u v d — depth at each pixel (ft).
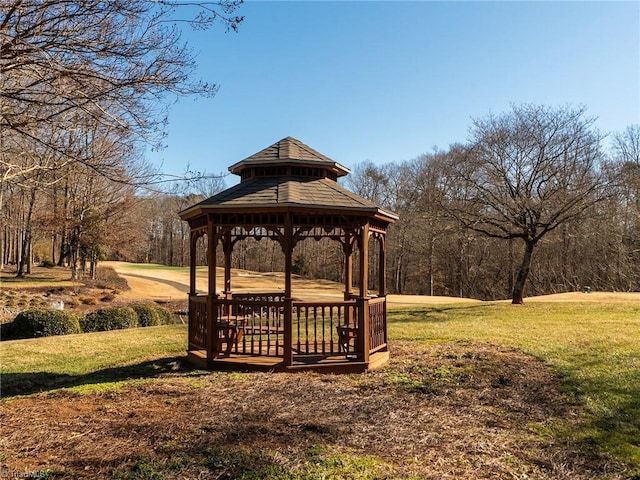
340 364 25.23
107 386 22.24
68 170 23.49
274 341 35.14
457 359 27.58
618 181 57.72
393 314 54.34
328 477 12.82
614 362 26.35
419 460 14.19
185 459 13.70
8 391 23.56
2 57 15.10
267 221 25.59
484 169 59.77
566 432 16.80
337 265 146.10
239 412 18.17
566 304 58.95
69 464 13.43
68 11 15.19
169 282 109.29
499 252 117.60
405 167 136.36
